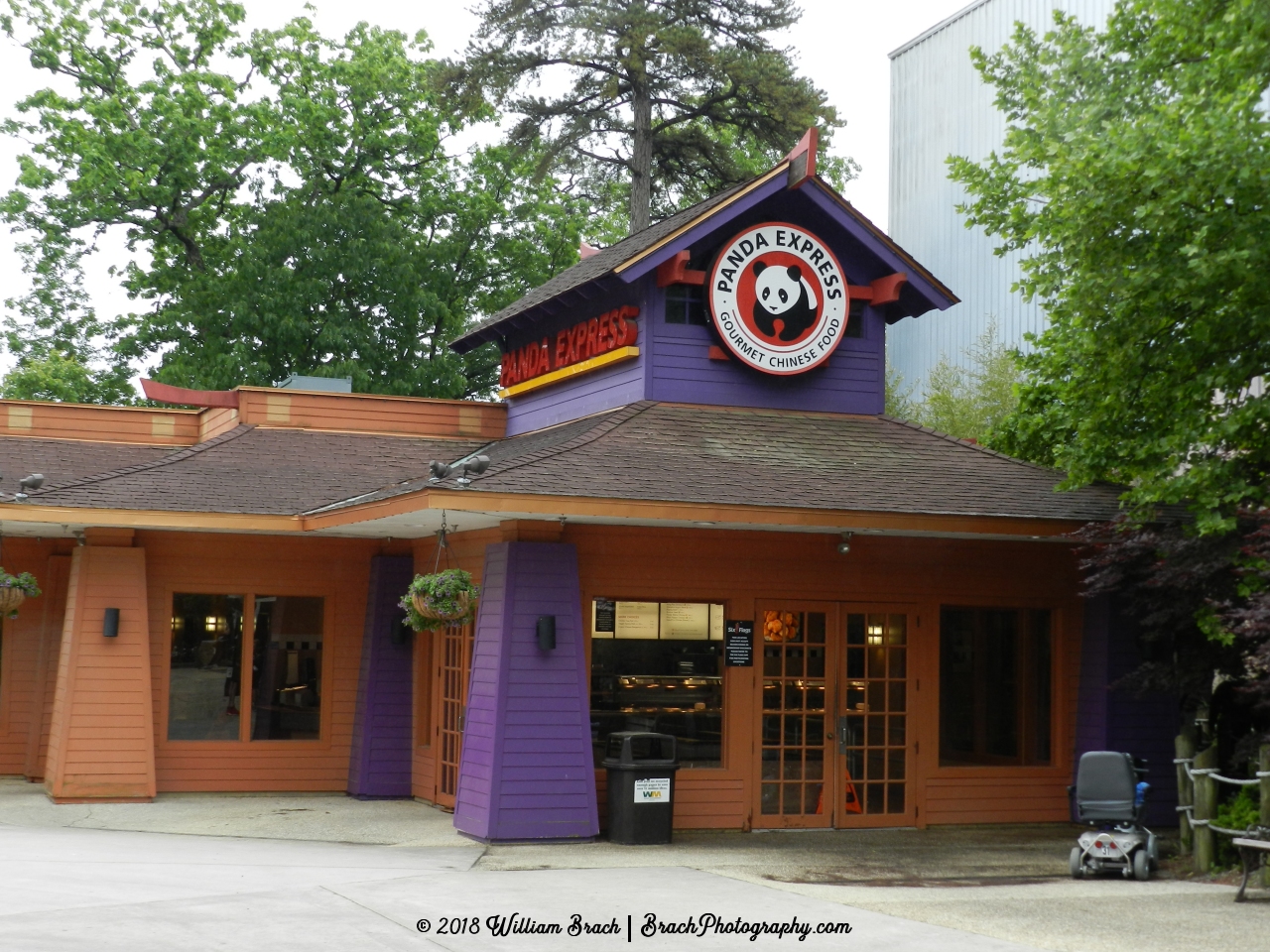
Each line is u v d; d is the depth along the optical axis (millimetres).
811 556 15695
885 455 16500
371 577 18484
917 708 16047
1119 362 14133
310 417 20609
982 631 16562
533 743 14000
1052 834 15703
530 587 14227
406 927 9422
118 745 16844
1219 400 19031
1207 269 12375
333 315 35906
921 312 19016
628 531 14969
